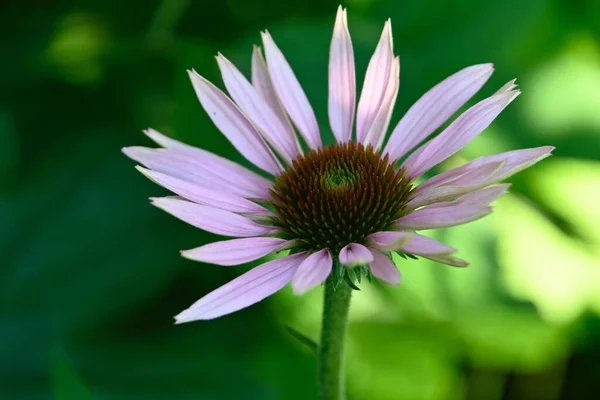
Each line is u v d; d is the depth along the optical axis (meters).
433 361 0.64
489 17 0.66
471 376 0.66
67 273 0.64
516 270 0.63
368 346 0.64
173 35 0.68
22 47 0.68
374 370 0.64
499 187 0.52
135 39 0.68
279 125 0.55
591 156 0.67
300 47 0.64
